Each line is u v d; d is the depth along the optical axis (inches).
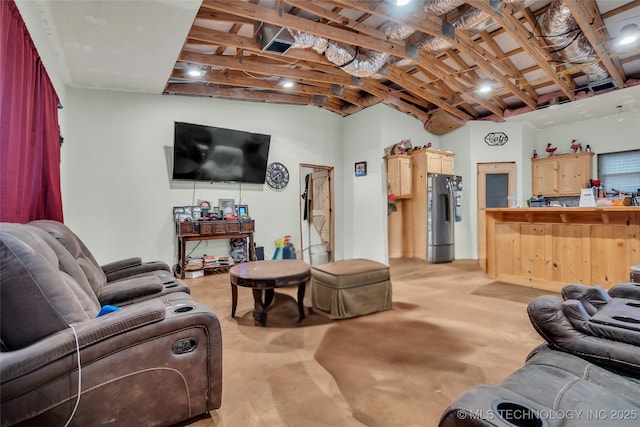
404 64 174.9
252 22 140.4
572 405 38.1
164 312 54.4
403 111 248.5
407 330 106.5
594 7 127.0
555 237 152.1
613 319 54.9
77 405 45.4
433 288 162.4
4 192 72.7
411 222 251.0
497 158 257.6
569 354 53.5
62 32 120.5
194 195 204.1
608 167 241.0
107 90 180.4
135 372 50.8
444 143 275.7
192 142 194.7
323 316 120.4
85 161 174.9
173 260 197.2
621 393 43.0
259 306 118.5
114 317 49.6
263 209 227.1
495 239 175.9
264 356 88.8
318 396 69.8
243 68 167.6
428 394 70.1
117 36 124.2
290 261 135.0
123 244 184.1
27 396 41.3
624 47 145.6
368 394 70.3
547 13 127.9
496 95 221.1
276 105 232.7
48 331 45.4
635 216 130.0
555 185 254.1
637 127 227.6
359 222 251.1
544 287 155.9
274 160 232.2
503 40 160.1
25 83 88.9
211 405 59.7
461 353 89.4
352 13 141.7
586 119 247.1
